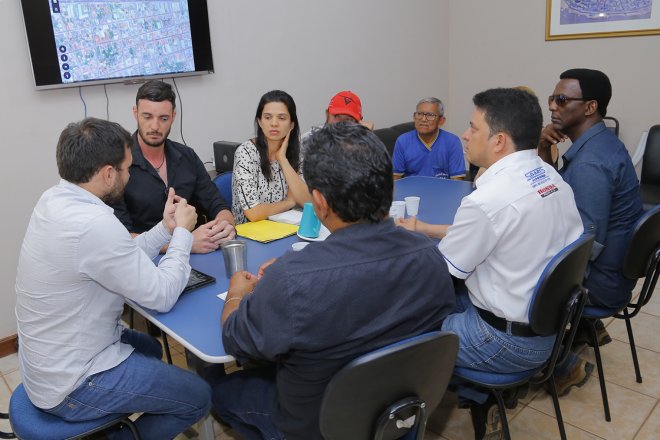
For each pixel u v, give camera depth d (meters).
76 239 1.25
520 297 1.41
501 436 1.78
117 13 2.75
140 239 1.68
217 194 2.50
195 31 3.09
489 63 4.86
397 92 4.61
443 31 4.97
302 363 1.03
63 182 1.37
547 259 1.41
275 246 1.90
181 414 1.47
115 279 1.29
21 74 2.54
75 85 2.67
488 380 1.52
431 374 1.10
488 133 1.45
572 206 1.48
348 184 0.98
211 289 1.55
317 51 3.86
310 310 0.96
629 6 3.99
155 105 2.13
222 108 3.37
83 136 1.33
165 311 1.40
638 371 2.19
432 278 1.08
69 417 1.34
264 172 2.44
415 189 2.73
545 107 4.59
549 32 4.42
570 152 2.00
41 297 1.29
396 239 1.05
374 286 1.00
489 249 1.41
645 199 3.49
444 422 2.03
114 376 1.35
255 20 3.43
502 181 1.40
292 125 2.46
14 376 2.51
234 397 1.44
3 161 2.54
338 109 2.71
